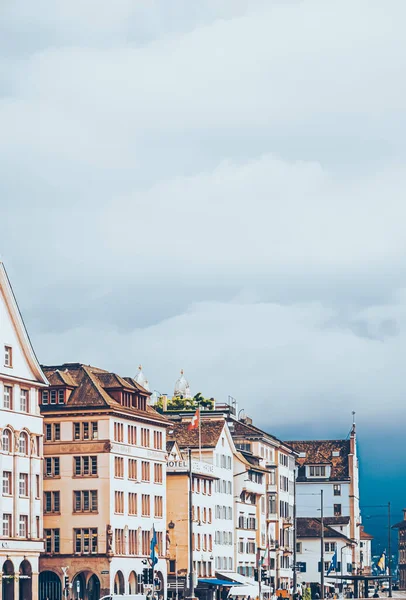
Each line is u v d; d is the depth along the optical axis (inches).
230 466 6786.4
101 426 5295.3
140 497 5561.0
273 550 7682.1
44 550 5004.9
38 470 5012.3
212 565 6299.2
